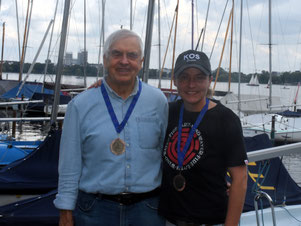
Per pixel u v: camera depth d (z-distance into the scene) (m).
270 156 2.23
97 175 2.06
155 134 2.13
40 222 3.39
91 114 2.06
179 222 2.05
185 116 2.06
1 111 17.98
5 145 7.02
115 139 2.04
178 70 1.98
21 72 21.25
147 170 2.10
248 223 3.19
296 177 10.16
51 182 5.08
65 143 2.06
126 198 2.05
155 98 2.16
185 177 1.99
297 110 16.41
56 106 5.88
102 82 2.13
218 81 17.27
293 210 3.37
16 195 4.98
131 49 2.02
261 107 15.91
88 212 2.10
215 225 2.11
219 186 1.98
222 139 1.93
